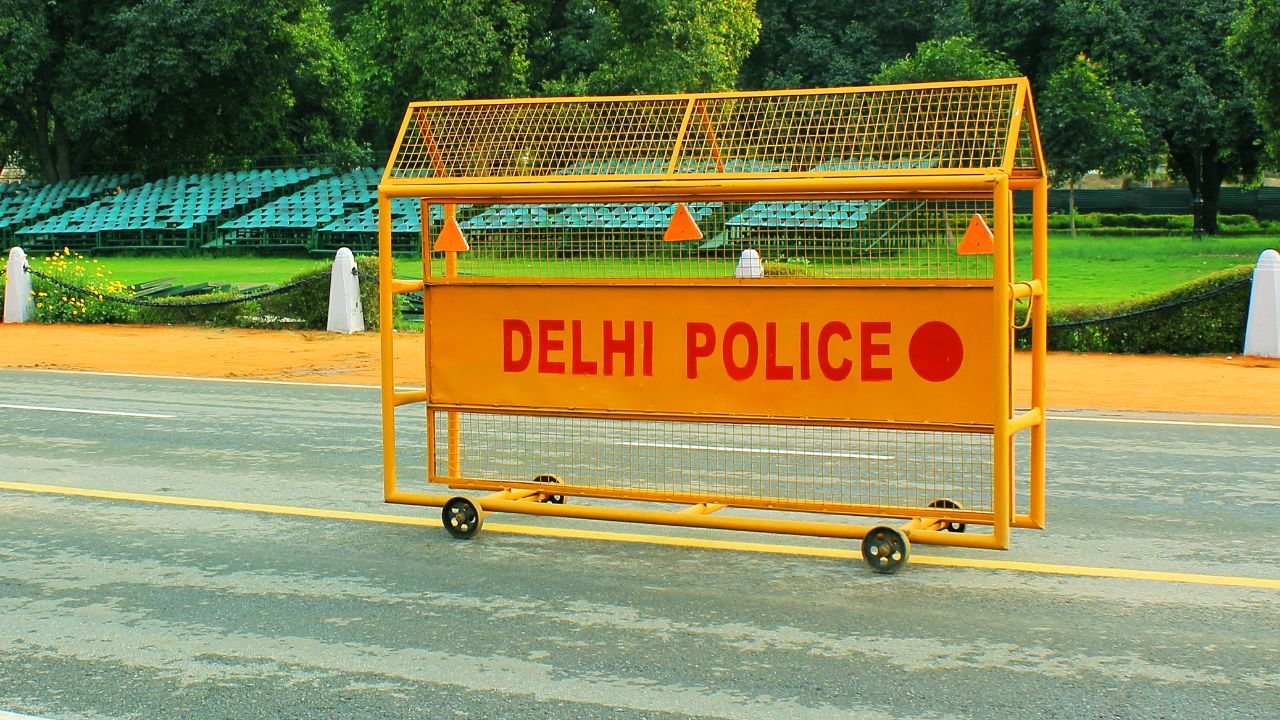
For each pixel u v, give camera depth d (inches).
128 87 1560.0
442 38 1422.2
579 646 177.3
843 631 183.3
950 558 226.7
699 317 228.1
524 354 242.4
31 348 657.6
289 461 333.4
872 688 159.3
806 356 220.8
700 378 229.0
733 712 151.5
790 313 221.1
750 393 225.5
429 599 201.8
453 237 241.6
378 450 350.9
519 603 199.3
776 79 2181.3
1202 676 163.2
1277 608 193.9
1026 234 1560.0
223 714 152.4
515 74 1507.1
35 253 1566.2
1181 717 149.0
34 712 153.6
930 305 211.6
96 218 1539.1
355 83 1844.2
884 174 207.5
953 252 217.9
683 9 1499.8
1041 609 193.8
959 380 210.8
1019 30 1642.5
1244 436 373.7
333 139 1872.5
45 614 194.9
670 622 188.4
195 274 1202.6
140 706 155.4
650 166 228.5
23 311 789.9
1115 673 164.6
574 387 238.8
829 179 211.0
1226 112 1599.4
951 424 212.2
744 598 201.3
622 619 190.1
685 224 223.6
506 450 336.2
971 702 154.2
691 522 231.0
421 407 439.5
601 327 235.6
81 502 280.5
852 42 2116.1
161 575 217.8
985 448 346.9
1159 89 1584.6
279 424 403.5
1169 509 269.4
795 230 227.5
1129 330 598.2
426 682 163.2
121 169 1766.7
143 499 283.3
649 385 232.8
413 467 321.1
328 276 743.1
